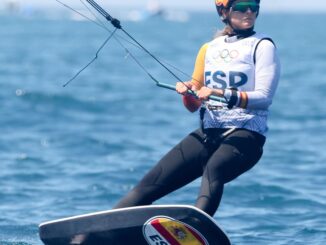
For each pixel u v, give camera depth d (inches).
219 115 997.2
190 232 954.7
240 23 1000.2
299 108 3289.9
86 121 2812.5
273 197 1611.7
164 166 1003.3
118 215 962.7
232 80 990.4
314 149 2281.0
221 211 1487.5
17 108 3063.5
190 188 1636.3
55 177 1817.2
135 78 4795.8
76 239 971.9
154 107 3260.3
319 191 1700.3
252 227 1374.3
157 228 957.8
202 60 1022.4
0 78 4507.9
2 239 1245.7
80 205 1544.0
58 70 5339.6
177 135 2536.9
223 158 978.1
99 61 6505.9
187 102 1040.2
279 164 2021.4
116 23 1042.1
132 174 1861.5
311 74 5310.0
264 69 979.3
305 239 1296.8
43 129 2591.0
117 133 2541.8
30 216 1432.1
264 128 998.4
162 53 7731.3
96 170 1899.6
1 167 1926.7
